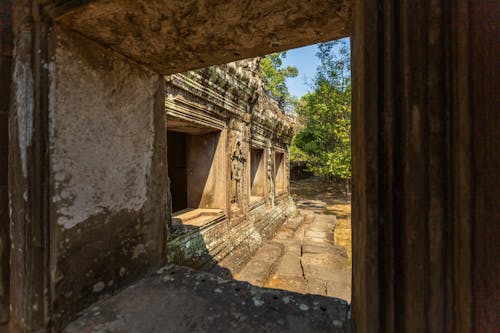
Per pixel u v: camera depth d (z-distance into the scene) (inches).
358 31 32.0
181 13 45.8
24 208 49.6
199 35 53.7
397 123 27.9
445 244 25.7
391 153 27.9
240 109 177.0
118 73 63.3
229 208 159.2
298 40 54.9
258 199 246.5
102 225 59.2
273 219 257.8
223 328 47.7
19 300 50.6
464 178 24.8
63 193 50.7
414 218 26.7
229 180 159.5
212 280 67.3
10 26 53.2
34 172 48.5
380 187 28.7
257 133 240.8
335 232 270.4
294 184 660.7
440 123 25.7
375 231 28.9
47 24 48.1
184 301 57.2
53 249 49.0
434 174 26.0
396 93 27.9
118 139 63.9
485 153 24.3
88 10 44.9
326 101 401.1
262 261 157.5
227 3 42.5
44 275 48.7
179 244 111.5
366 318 29.4
